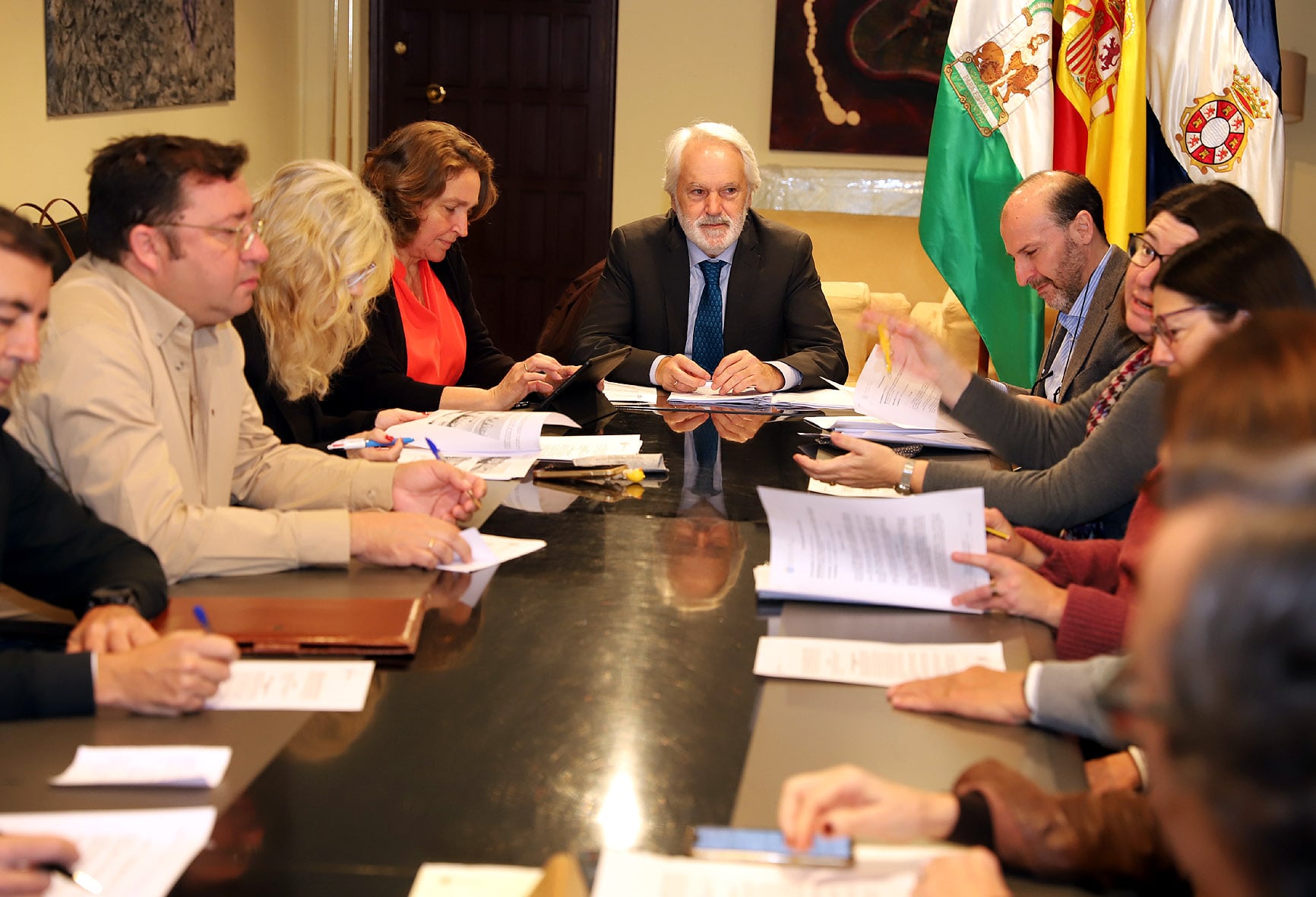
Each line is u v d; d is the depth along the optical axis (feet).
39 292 4.23
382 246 7.37
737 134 10.74
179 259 5.38
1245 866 1.56
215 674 3.74
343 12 20.74
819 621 4.67
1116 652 4.49
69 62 13.29
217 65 17.22
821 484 6.79
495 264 21.97
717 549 5.55
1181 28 12.26
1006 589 4.77
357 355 9.26
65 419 4.98
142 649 3.79
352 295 7.32
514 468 7.01
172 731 3.64
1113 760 4.22
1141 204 12.05
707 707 3.89
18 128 12.51
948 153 12.07
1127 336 7.93
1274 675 1.46
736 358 9.71
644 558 5.39
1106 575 5.68
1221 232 4.76
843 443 6.53
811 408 9.07
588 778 3.41
